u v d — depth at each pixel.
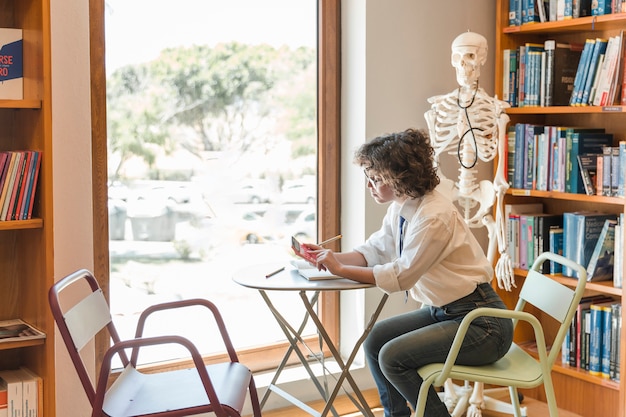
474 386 3.49
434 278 2.71
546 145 3.58
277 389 2.98
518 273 3.71
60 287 2.26
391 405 2.84
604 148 3.36
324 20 3.67
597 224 3.48
